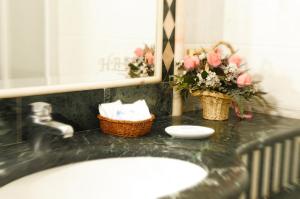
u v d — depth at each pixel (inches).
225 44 57.8
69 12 44.5
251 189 48.4
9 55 40.0
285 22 57.9
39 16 42.1
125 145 42.5
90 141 43.4
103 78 48.4
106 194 40.7
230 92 53.6
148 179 42.3
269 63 60.3
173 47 56.9
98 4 47.3
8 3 39.8
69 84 44.8
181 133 45.4
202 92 54.9
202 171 38.3
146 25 52.8
